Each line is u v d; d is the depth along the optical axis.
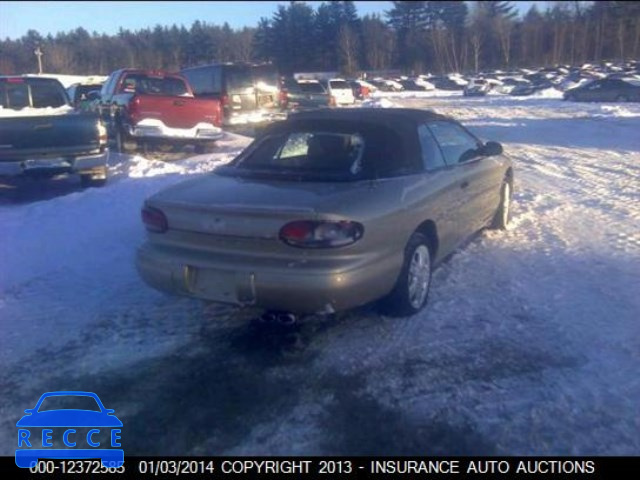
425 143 5.49
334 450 3.46
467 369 4.26
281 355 4.52
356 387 4.07
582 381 4.08
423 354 4.48
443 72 73.56
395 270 4.64
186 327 5.01
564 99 37.25
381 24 77.06
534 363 4.32
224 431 3.64
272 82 17.42
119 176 11.80
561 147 16.20
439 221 5.35
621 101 34.59
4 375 4.31
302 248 4.15
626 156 14.21
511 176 7.67
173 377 4.25
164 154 14.55
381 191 4.61
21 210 8.69
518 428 3.61
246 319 5.14
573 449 3.42
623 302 5.30
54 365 4.43
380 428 3.64
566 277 5.92
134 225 7.93
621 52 64.12
